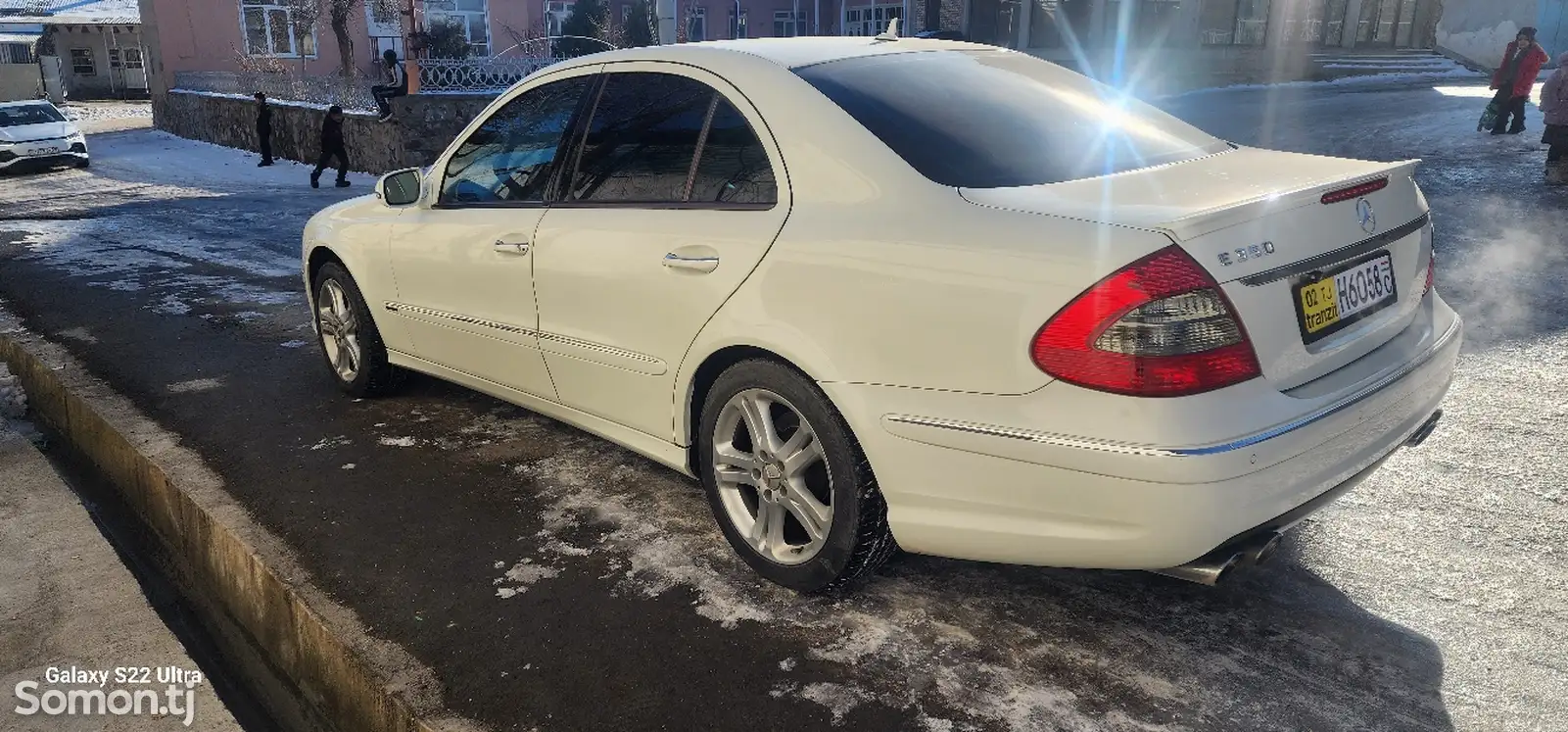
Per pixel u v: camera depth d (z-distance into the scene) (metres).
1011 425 2.36
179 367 5.59
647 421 3.33
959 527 2.54
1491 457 3.75
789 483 2.88
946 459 2.49
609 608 2.96
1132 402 2.20
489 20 29.31
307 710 3.08
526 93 3.82
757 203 2.92
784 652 2.71
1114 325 2.20
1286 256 2.35
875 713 2.45
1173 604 2.88
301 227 11.23
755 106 3.00
